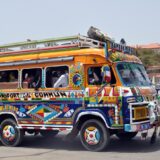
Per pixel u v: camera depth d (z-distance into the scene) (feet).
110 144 37.78
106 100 32.65
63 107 34.94
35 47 37.55
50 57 36.06
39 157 32.30
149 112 34.14
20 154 33.99
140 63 36.96
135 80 34.37
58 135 47.01
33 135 47.50
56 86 35.58
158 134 41.63
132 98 32.12
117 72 32.81
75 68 34.55
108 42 33.37
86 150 35.04
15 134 38.29
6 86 38.93
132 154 32.24
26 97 37.37
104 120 32.58
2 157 32.58
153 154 32.12
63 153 34.04
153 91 36.42
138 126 32.24
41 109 36.32
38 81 36.78
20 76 38.06
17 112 37.96
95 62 33.58
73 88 34.53
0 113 38.88
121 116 31.94
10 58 38.93
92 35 35.86
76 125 34.22
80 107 33.96
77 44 34.83
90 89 33.55
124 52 35.91
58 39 36.06
